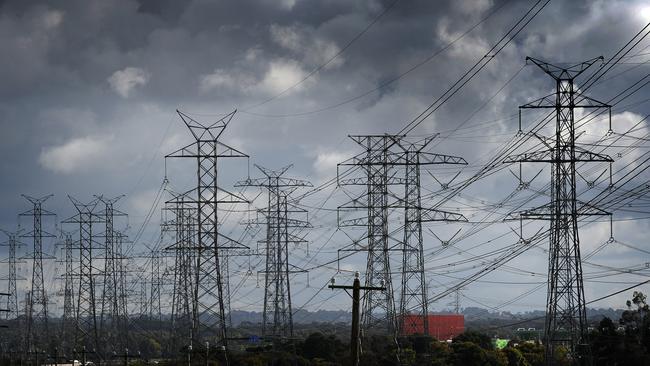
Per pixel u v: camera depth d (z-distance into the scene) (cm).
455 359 16112
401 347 13550
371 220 13812
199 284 12512
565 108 10200
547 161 10250
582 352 10125
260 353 17038
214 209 12188
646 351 13788
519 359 17238
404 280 13612
